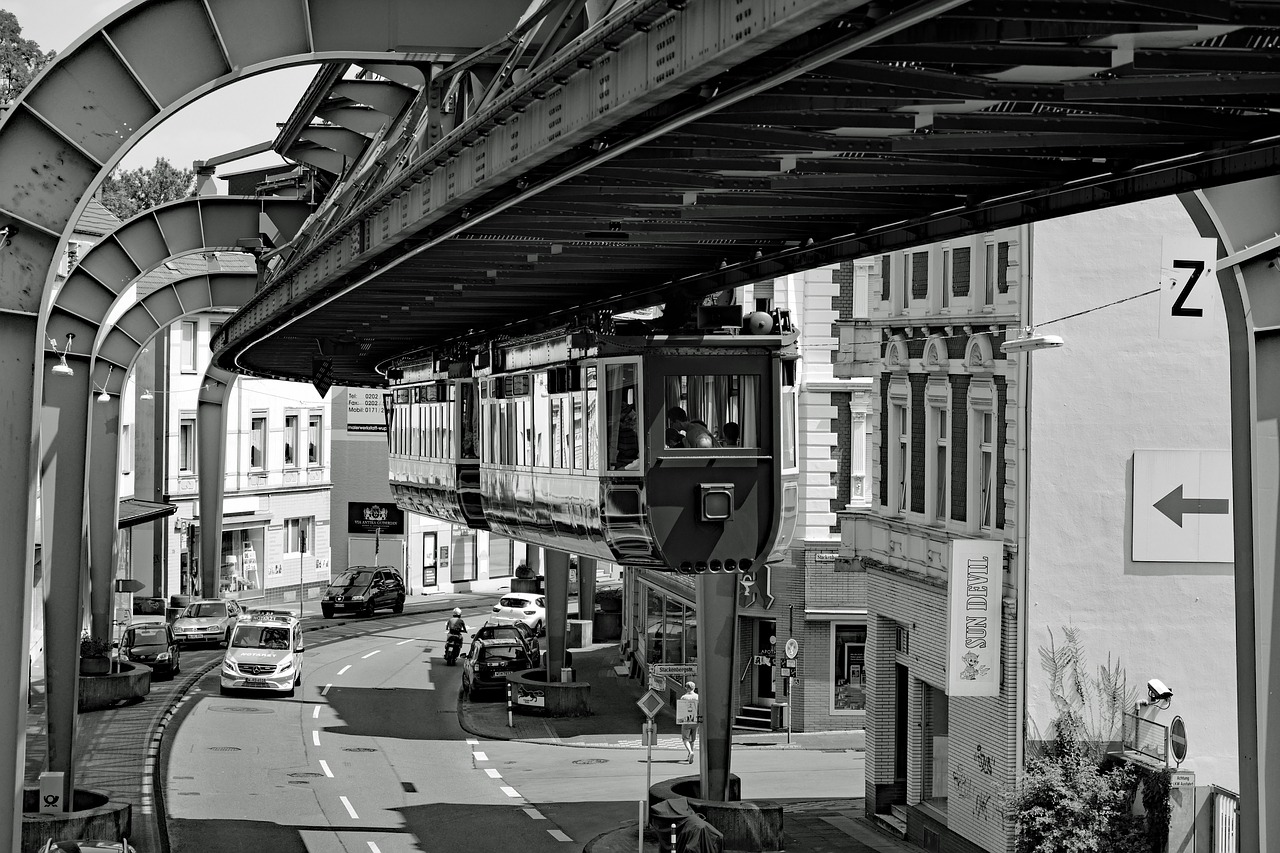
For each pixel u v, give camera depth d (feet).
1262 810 43.32
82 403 94.22
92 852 66.08
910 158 49.78
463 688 165.17
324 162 118.52
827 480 139.03
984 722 87.20
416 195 65.21
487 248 72.95
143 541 233.14
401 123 79.05
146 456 236.63
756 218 65.46
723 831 91.25
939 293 96.99
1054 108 42.16
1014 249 85.71
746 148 47.93
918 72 38.42
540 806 107.24
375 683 172.55
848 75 38.17
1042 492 84.33
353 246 80.53
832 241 68.23
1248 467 46.47
